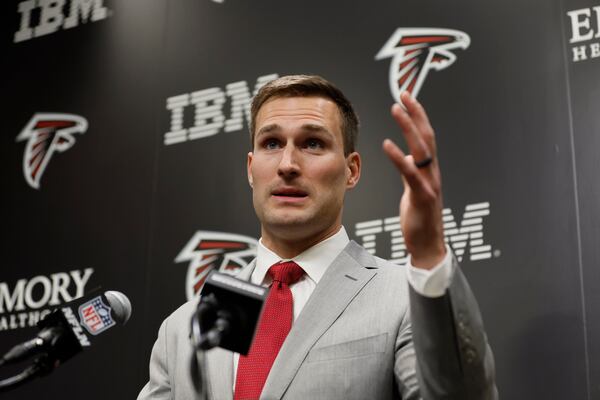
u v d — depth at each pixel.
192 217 5.70
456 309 2.54
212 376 3.08
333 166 3.46
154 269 5.68
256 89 5.80
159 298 5.59
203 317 2.47
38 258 6.03
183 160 5.86
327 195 3.42
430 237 2.53
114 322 2.98
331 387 2.94
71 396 5.56
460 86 5.15
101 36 6.47
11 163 6.39
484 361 2.59
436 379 2.58
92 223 5.97
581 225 4.63
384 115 5.32
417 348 2.59
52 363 2.70
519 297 4.64
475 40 5.21
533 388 4.48
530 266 4.67
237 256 5.49
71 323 2.74
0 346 5.88
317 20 5.73
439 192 2.49
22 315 5.93
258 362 3.09
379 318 3.10
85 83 6.39
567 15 5.03
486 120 5.02
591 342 4.44
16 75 6.63
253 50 5.89
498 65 5.10
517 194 4.82
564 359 4.46
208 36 6.07
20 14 6.80
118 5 6.50
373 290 3.23
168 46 6.18
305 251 3.44
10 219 6.22
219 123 5.84
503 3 5.20
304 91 3.57
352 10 5.64
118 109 6.20
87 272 5.86
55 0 6.73
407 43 5.40
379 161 5.26
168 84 6.09
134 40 6.34
